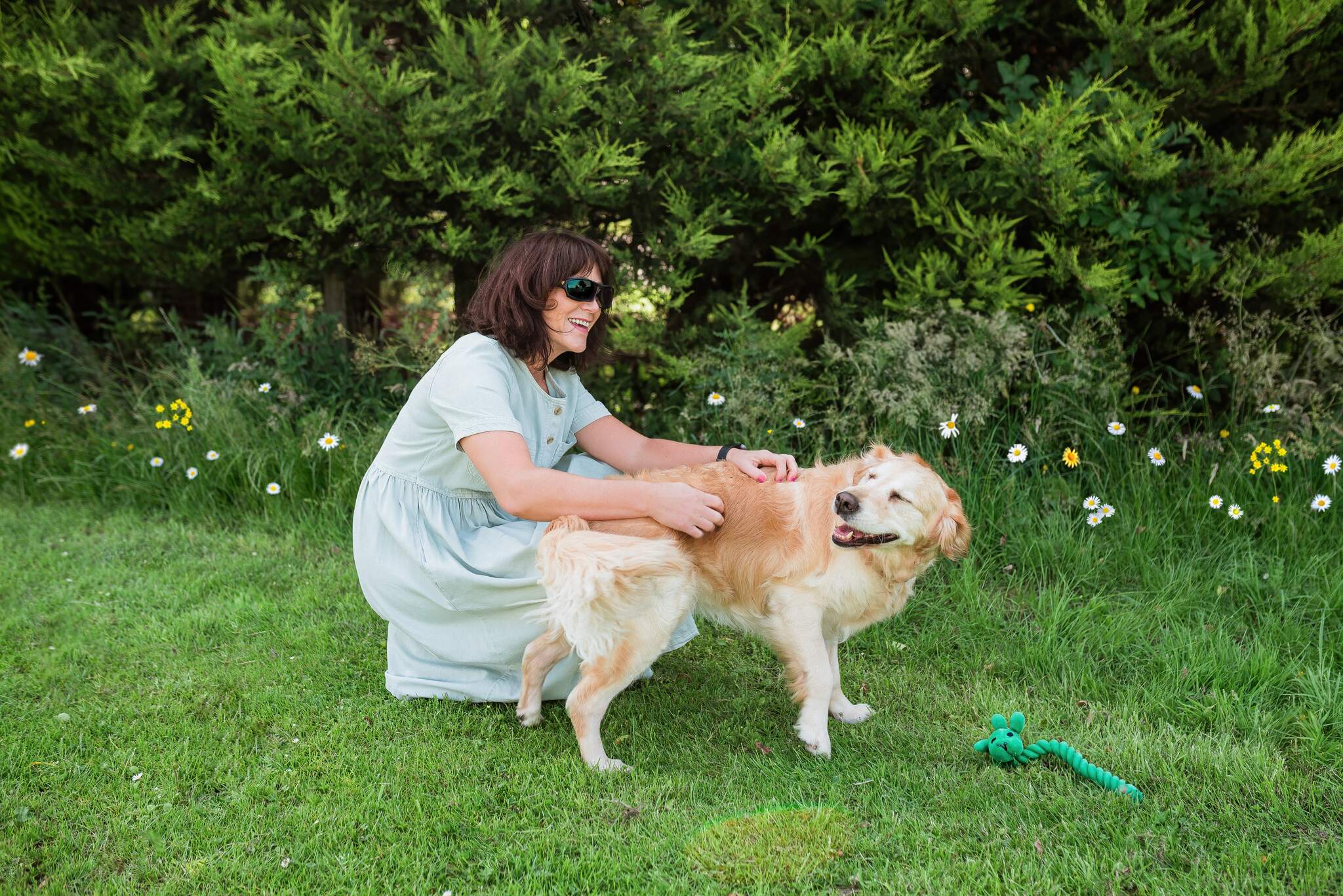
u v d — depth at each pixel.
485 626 2.83
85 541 4.51
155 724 2.79
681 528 2.60
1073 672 3.23
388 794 2.46
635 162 4.49
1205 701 3.01
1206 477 4.34
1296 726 2.82
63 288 6.67
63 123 5.11
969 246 4.66
